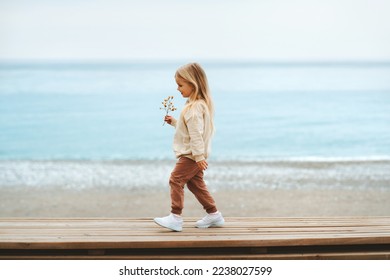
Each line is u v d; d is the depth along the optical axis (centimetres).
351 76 10562
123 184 1631
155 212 1261
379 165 2033
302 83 8494
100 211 1274
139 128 4028
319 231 627
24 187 1596
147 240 574
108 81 8888
